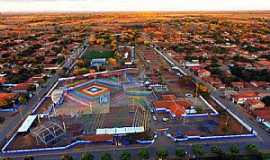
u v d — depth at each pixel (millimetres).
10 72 187250
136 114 120625
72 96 138500
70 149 96312
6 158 88938
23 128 109188
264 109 121750
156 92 145500
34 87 154000
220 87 151875
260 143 97438
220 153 88438
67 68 197875
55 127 104250
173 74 179750
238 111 123750
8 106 132625
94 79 164375
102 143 99375
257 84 153625
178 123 112625
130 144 98562
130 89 148000
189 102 131500
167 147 96125
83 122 114438
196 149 89625
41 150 95875
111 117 118125
